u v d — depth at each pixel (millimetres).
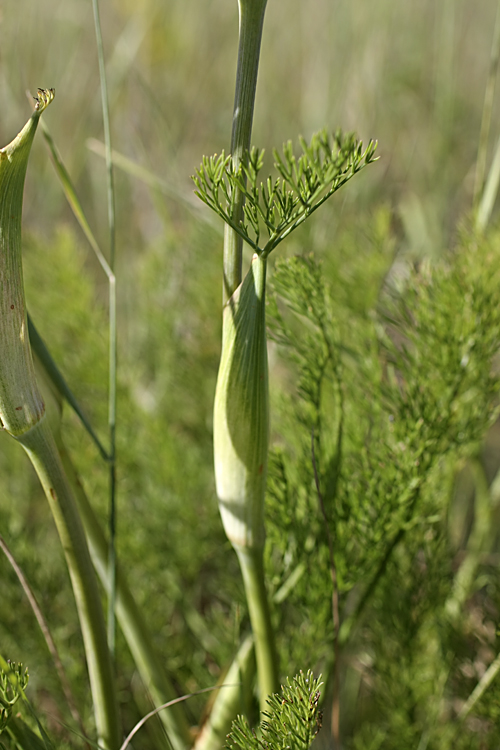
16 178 388
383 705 558
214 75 1191
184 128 1084
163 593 645
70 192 491
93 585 443
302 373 497
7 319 402
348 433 525
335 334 526
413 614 542
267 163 1030
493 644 529
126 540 612
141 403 806
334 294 611
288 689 413
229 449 432
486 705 516
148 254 866
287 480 501
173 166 902
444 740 539
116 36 1122
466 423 528
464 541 741
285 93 1167
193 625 611
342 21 1077
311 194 390
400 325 543
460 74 1104
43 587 588
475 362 518
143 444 694
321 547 507
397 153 1060
